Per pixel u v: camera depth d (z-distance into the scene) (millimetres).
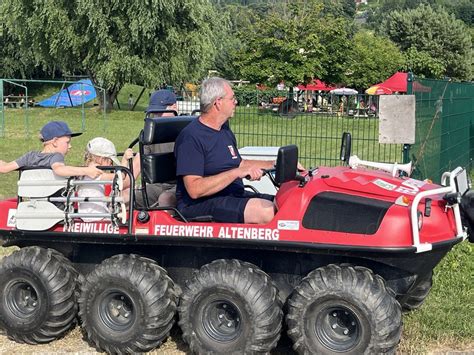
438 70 46156
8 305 5223
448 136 11070
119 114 34438
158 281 4867
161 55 35531
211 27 39906
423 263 4656
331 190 4691
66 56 35938
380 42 43875
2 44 53719
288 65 30688
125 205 5234
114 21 34156
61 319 5121
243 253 4988
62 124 5410
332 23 32219
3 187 11328
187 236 4824
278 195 4836
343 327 4602
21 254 5188
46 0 34375
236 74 32625
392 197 4625
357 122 11477
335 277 4543
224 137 5074
